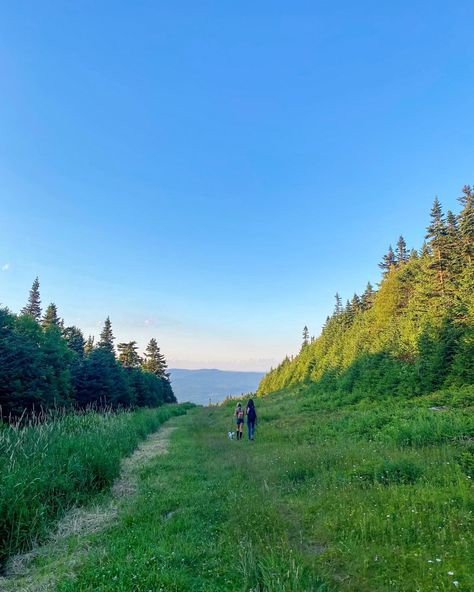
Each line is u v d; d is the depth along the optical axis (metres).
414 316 32.03
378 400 23.91
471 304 25.17
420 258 42.38
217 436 18.81
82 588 4.40
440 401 18.97
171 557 5.05
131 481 10.05
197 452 14.19
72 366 39.41
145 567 4.76
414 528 5.48
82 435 11.66
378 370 28.47
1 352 24.44
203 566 4.88
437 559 4.43
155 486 9.09
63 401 29.91
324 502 6.91
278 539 5.54
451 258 32.38
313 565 4.66
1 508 5.99
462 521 5.46
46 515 6.86
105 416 18.52
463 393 18.89
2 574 5.29
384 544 5.16
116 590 4.27
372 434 13.48
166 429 24.62
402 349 29.19
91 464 9.20
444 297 29.75
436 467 8.20
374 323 43.09
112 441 12.91
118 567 4.77
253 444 14.96
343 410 22.72
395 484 7.50
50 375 29.66
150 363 85.69
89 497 8.39
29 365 25.41
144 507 7.40
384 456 9.69
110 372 41.50
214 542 5.68
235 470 10.38
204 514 7.00
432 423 12.43
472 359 21.39
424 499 6.39
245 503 7.13
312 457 10.34
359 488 7.57
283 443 14.29
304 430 16.41
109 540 5.93
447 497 6.38
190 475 10.16
